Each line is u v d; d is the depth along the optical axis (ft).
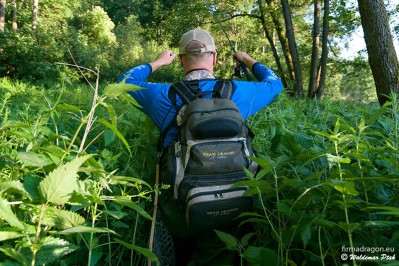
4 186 3.34
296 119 9.81
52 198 3.26
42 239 3.31
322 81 44.11
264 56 80.69
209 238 6.49
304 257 6.00
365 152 6.18
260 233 6.78
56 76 51.06
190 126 5.98
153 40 106.42
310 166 7.30
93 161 4.28
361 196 6.06
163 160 6.74
